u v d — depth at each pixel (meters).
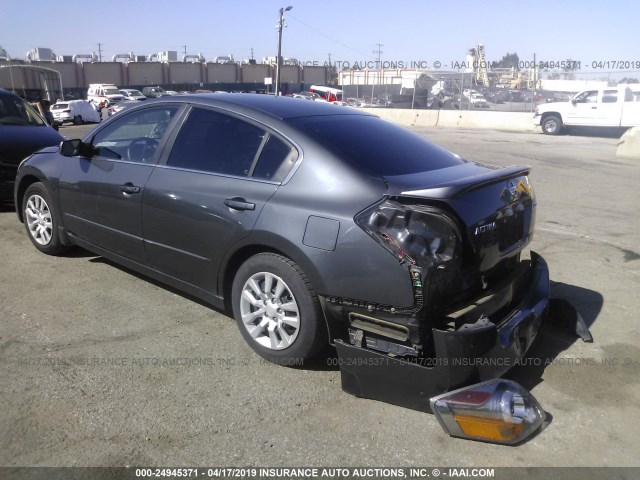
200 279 4.04
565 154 16.02
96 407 3.20
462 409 2.91
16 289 4.79
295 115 3.87
